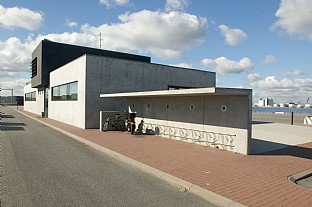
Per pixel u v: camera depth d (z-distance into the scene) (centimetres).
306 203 514
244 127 998
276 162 862
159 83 2233
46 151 1034
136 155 948
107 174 718
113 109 1961
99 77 1906
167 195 563
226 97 1076
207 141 1157
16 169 748
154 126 1522
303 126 2223
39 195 543
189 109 1265
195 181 644
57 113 2581
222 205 514
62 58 2955
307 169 775
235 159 900
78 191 573
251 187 604
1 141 1260
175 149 1074
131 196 551
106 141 1277
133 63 2077
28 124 2225
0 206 480
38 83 3011
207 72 2633
